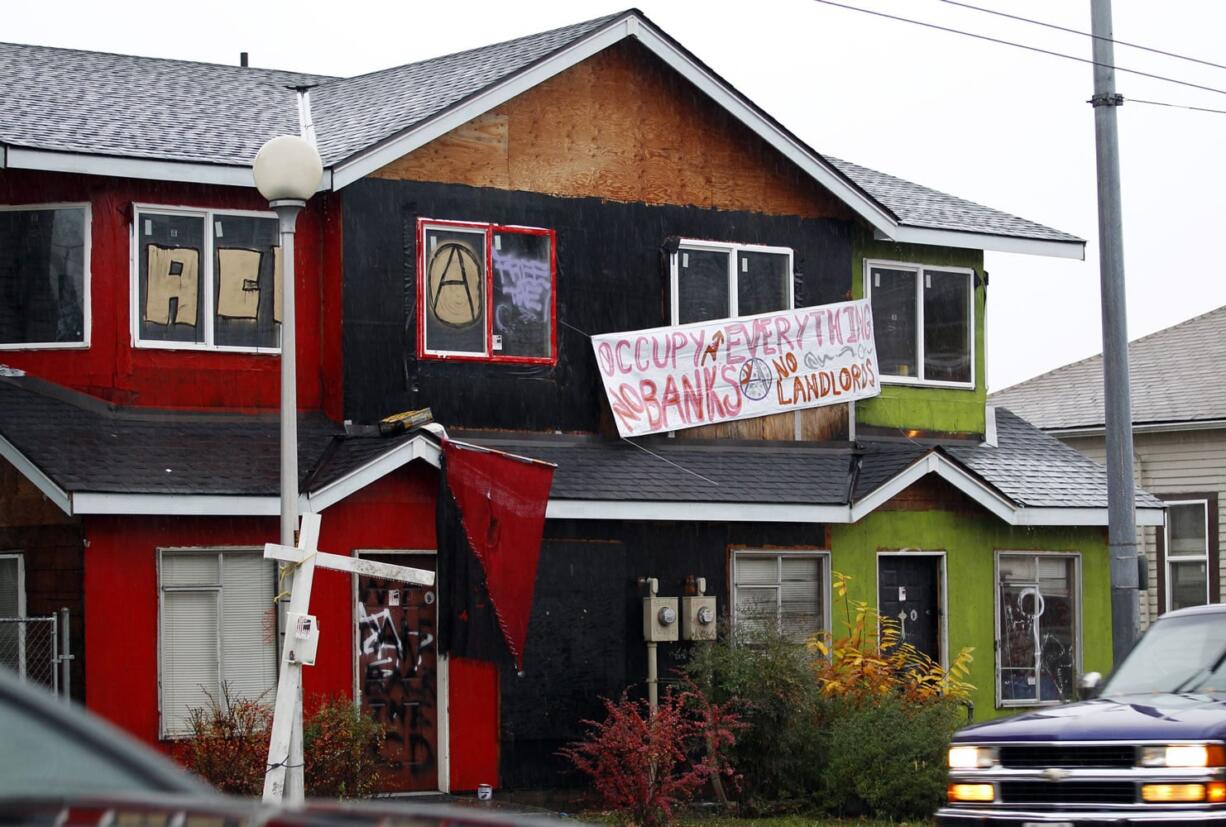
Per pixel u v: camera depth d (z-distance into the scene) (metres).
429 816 4.13
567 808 17.88
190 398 18.03
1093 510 22.02
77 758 4.48
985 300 23.02
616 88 20.11
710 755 17.09
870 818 16.95
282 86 22.23
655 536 19.59
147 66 21.97
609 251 19.97
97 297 17.70
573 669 18.83
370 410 18.41
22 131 17.16
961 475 21.23
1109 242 17.83
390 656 18.00
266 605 17.30
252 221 18.41
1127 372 17.73
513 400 19.27
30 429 16.86
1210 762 10.66
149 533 16.80
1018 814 11.11
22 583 16.91
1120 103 17.94
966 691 20.45
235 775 14.94
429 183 18.86
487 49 21.50
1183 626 12.60
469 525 17.56
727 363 20.53
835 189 21.20
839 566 20.88
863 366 21.61
